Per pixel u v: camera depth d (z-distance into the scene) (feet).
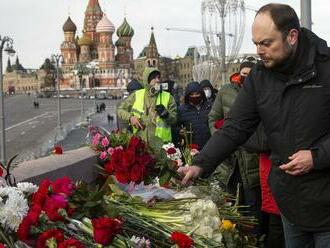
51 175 16.96
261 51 12.59
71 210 12.03
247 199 23.22
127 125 27.22
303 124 12.71
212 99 39.47
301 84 12.66
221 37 117.08
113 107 346.54
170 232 13.91
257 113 13.85
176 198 15.87
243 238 16.97
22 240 11.15
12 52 90.33
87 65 481.05
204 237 14.64
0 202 11.01
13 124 236.84
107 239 11.60
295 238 13.42
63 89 506.48
